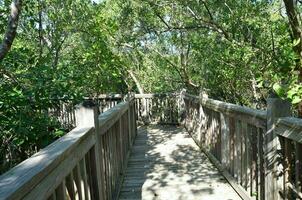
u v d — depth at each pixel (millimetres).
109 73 6836
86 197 2074
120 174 3947
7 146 4375
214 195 3500
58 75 4281
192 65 9133
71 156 1724
